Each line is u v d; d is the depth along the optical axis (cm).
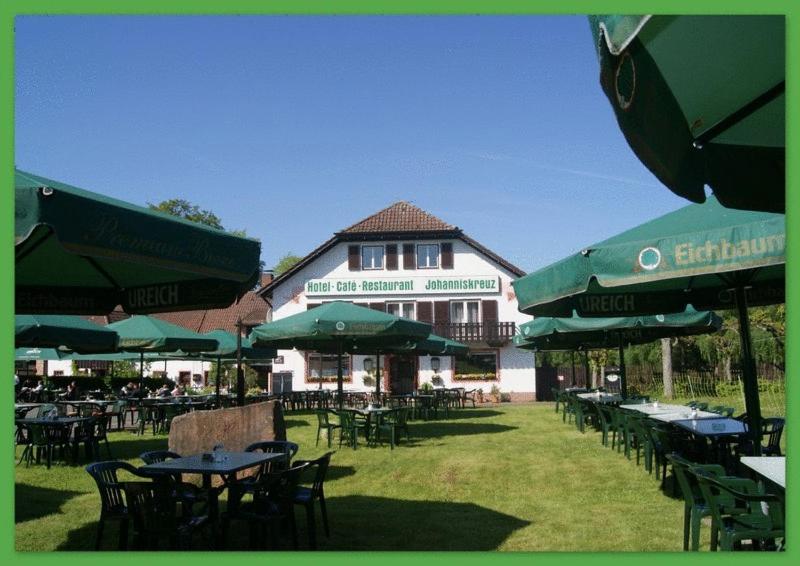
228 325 4088
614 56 226
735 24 320
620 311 884
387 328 1349
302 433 1694
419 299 3341
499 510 773
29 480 1023
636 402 1416
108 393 2831
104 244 399
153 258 434
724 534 479
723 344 2867
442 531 684
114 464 609
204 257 476
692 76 357
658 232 591
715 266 497
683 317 1322
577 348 1969
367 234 3350
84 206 388
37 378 3244
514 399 3266
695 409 1020
